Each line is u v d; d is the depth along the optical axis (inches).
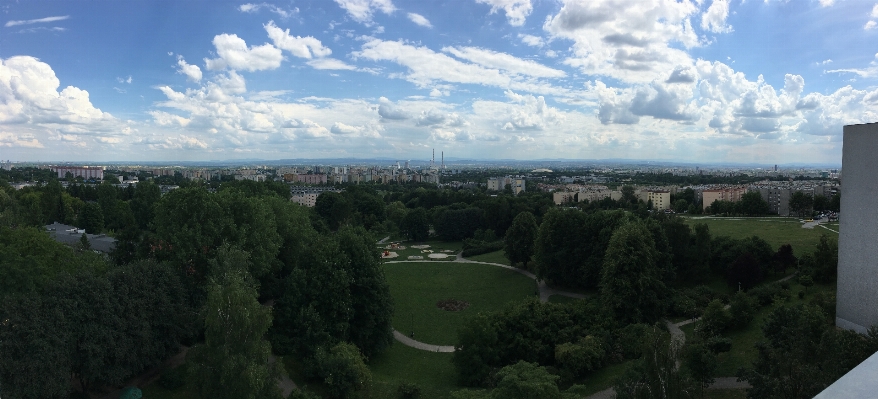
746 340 2085.4
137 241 2864.2
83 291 1593.3
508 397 1283.2
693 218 5088.6
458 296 3489.2
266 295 2743.6
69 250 2269.9
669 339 1822.1
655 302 2413.9
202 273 2135.8
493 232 5482.3
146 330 1675.7
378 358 2357.3
